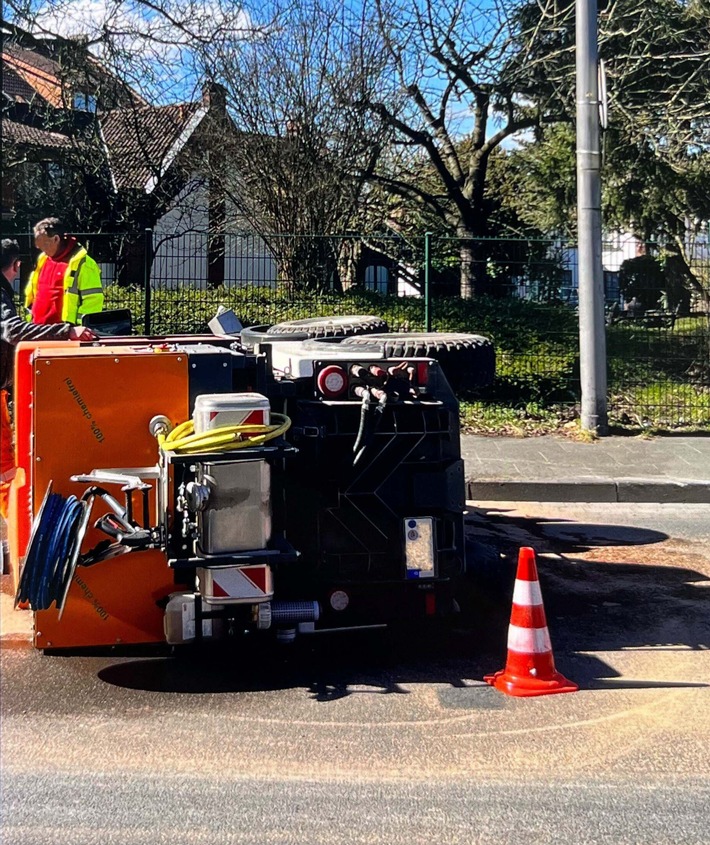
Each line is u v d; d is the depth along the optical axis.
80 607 4.27
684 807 3.33
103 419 4.20
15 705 4.15
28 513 4.46
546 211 22.64
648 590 6.01
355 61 16.67
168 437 4.11
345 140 16.95
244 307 12.92
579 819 3.24
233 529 4.02
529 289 13.99
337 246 14.30
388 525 4.57
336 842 3.09
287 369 4.91
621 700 4.27
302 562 4.49
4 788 3.44
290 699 4.24
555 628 5.27
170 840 3.11
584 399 10.98
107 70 17.55
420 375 4.70
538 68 18.66
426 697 4.27
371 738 3.86
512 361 12.35
